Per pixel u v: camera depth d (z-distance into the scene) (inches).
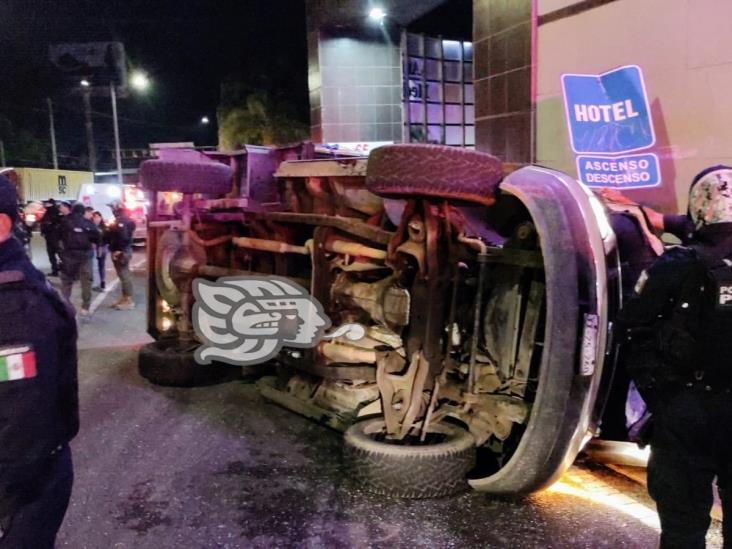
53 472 98.2
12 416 90.0
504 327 152.6
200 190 233.0
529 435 137.2
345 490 158.2
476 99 375.9
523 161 342.6
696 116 255.9
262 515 147.6
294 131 922.1
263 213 217.3
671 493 109.4
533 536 137.2
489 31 359.3
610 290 141.3
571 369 132.7
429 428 162.6
